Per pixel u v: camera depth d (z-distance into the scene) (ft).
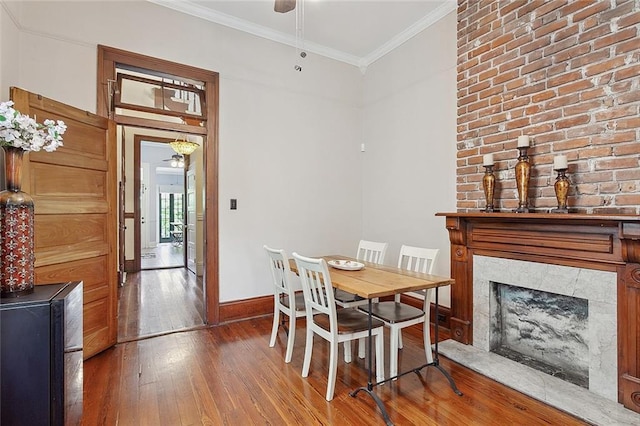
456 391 6.91
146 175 32.48
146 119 10.07
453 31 10.61
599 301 6.59
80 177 8.32
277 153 12.44
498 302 8.93
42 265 7.31
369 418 6.09
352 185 14.44
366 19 11.27
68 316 4.81
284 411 6.29
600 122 6.81
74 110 8.11
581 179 7.11
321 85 13.51
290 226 12.77
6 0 7.38
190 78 10.74
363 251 11.35
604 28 6.73
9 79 7.61
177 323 11.07
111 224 9.22
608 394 6.48
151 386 7.14
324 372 7.82
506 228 8.25
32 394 4.43
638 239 5.79
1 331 4.31
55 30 8.70
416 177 12.06
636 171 6.30
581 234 6.84
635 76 6.31
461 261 9.41
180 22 10.46
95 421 5.94
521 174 7.80
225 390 7.00
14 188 5.08
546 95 7.74
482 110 9.24
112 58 9.45
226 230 11.35
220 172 11.23
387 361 8.42
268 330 10.58
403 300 12.37
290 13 10.87
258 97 12.00
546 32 7.73
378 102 13.85
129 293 14.89
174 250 31.22
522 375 7.49
